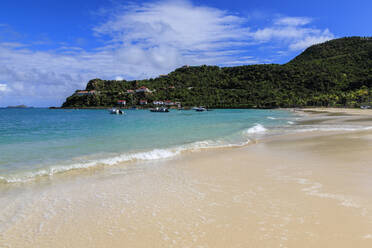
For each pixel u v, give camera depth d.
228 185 7.63
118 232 4.89
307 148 13.84
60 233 4.91
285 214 5.38
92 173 9.45
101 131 25.31
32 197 6.89
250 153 13.02
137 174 9.24
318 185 7.21
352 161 10.15
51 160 11.62
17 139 19.17
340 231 4.57
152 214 5.66
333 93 149.38
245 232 4.68
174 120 47.53
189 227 4.98
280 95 166.38
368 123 31.66
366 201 5.89
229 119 48.16
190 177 8.71
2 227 5.18
